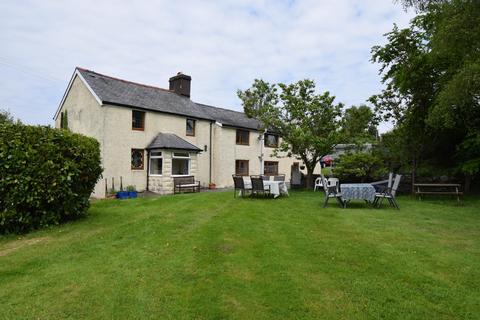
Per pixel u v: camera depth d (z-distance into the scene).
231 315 3.07
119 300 3.35
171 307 3.21
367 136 15.52
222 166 21.11
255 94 15.98
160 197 12.68
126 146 16.02
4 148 6.09
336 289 3.64
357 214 8.49
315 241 5.64
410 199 12.13
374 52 14.51
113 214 8.35
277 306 3.25
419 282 3.82
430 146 14.81
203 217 7.83
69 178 6.89
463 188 13.96
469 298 3.41
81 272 4.12
